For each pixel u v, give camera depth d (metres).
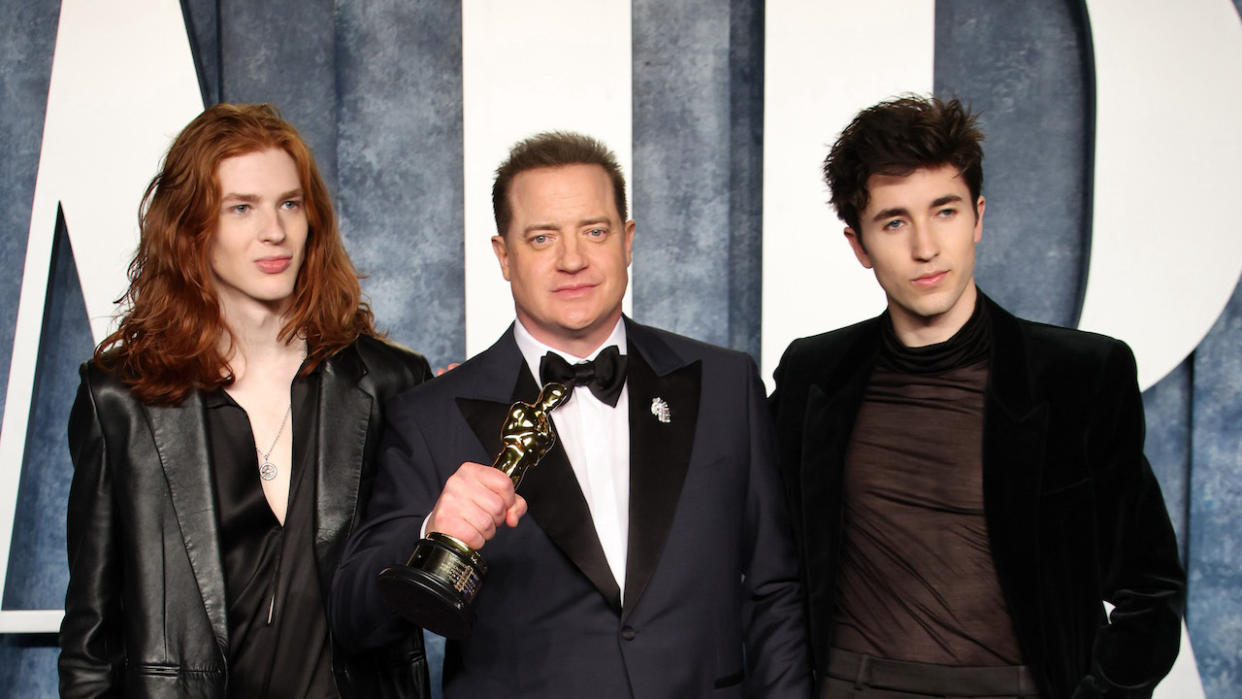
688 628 1.48
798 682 1.59
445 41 2.74
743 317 2.71
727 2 2.69
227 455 1.71
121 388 1.68
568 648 1.46
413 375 1.83
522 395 1.56
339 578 1.50
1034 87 2.62
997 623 1.54
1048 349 1.62
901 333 1.67
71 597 1.65
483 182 2.61
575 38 2.61
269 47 2.76
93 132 2.64
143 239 1.77
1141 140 2.51
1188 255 2.49
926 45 2.52
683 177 2.70
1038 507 1.54
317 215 1.80
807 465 1.67
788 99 2.54
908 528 1.59
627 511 1.54
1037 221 2.63
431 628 1.29
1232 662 2.59
